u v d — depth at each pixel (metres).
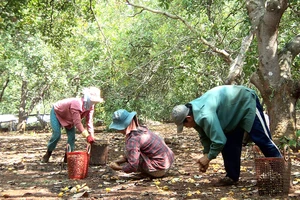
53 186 6.48
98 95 8.25
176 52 13.99
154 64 15.10
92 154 8.38
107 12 19.61
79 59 20.78
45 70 22.67
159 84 16.88
